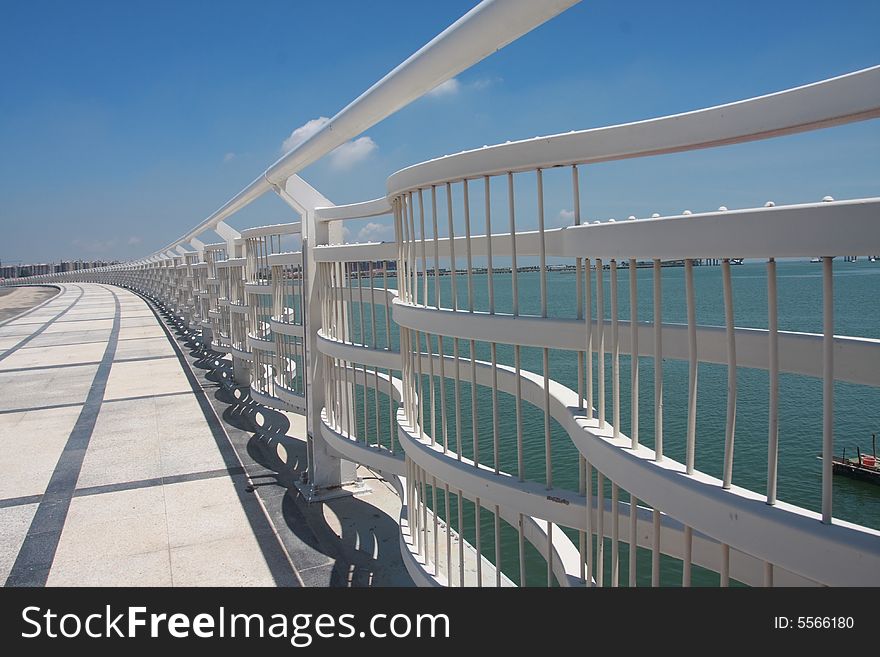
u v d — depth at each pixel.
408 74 4.68
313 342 8.34
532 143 3.41
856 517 10.41
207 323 20.39
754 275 108.38
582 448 3.29
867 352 2.58
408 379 5.33
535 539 4.62
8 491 8.62
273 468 9.49
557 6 3.38
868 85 2.07
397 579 6.10
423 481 5.14
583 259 3.40
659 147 2.83
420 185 4.34
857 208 1.80
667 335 3.32
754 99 2.43
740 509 2.16
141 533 7.22
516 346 3.80
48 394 15.10
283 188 8.48
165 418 12.52
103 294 60.09
